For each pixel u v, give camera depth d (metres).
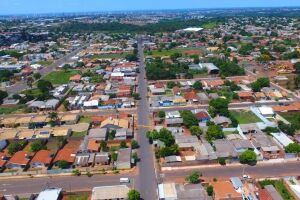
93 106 171.88
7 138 136.00
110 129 139.75
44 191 96.19
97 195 92.56
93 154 117.31
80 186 101.62
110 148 125.69
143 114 161.00
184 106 169.75
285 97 175.75
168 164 110.19
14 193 99.44
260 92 182.25
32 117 156.62
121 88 198.62
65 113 166.88
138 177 105.38
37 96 192.25
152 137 126.25
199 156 111.56
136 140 131.25
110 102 173.50
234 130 136.88
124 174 107.50
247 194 91.88
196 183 98.12
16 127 151.62
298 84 195.25
